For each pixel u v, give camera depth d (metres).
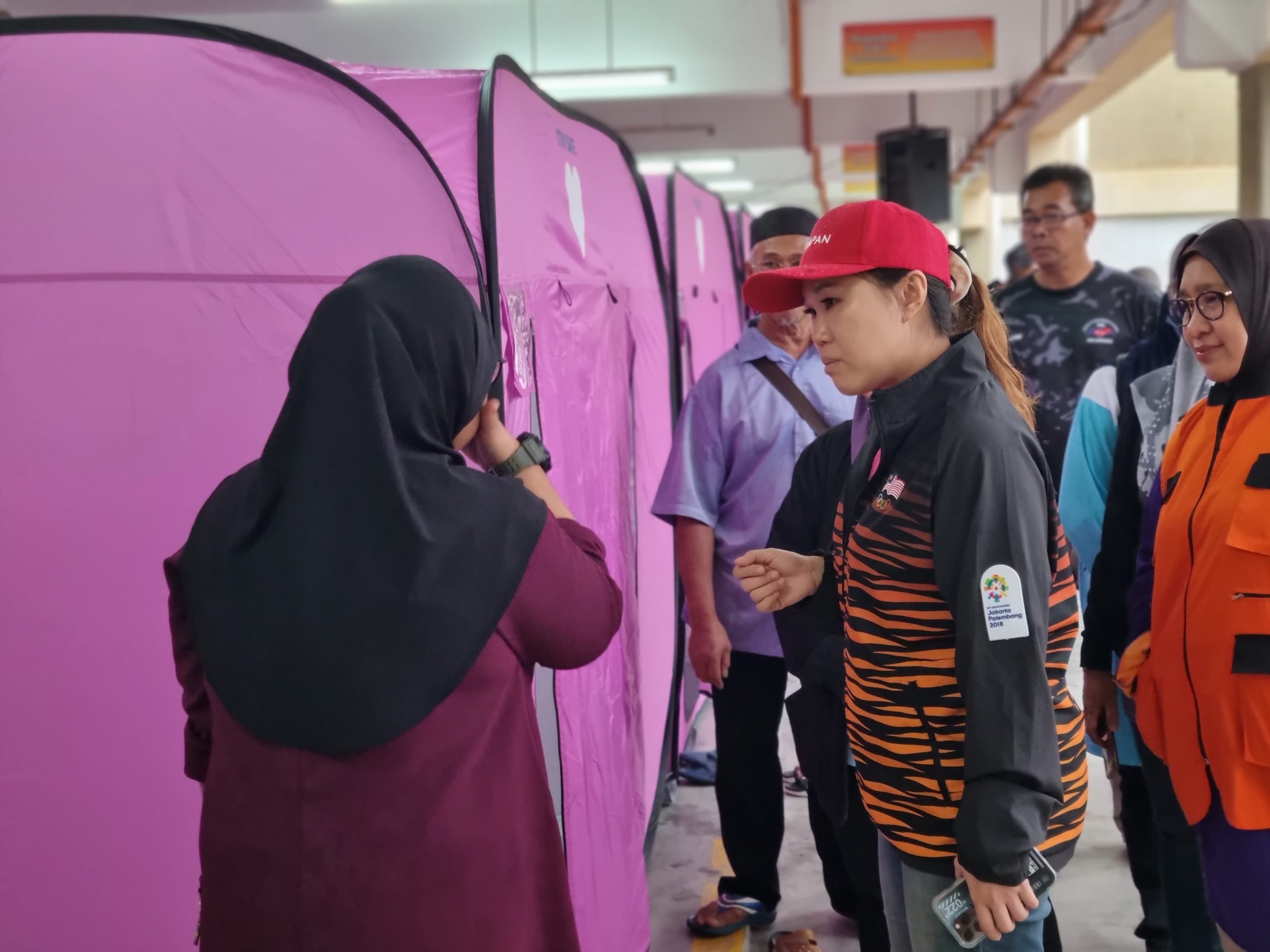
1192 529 1.58
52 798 1.63
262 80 1.60
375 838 1.04
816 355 2.47
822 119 13.42
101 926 1.66
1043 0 9.81
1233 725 1.49
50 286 1.57
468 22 10.03
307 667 1.02
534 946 1.12
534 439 1.29
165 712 1.64
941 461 1.30
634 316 2.81
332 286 1.64
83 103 1.56
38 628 1.61
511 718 1.10
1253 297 1.52
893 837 1.39
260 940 1.05
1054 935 1.66
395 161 1.66
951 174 14.52
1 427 1.58
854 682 1.43
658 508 2.41
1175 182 17.61
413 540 1.02
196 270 1.60
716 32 10.13
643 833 2.51
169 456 1.61
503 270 1.80
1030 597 1.25
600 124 2.52
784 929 2.51
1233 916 1.54
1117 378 2.25
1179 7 7.73
